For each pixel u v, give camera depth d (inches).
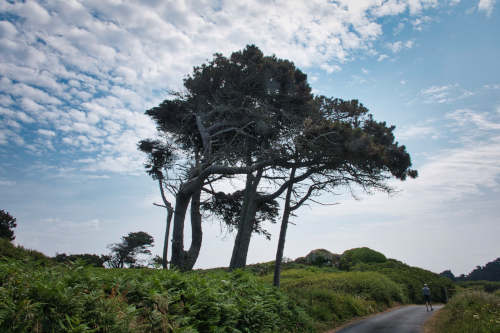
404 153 713.0
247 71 791.7
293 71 823.1
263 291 491.8
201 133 814.5
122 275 365.7
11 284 252.2
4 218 1312.7
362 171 721.6
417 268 1614.2
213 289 375.2
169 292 336.2
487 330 396.8
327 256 1652.3
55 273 301.1
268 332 378.0
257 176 829.8
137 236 1792.6
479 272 4618.6
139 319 265.3
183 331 267.4
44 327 207.8
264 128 783.7
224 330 317.7
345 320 628.1
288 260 1644.9
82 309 231.5
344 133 644.1
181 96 865.5
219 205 930.1
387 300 941.8
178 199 779.4
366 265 1557.6
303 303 589.6
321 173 753.0
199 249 837.2
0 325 193.8
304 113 805.9
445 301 1245.7
